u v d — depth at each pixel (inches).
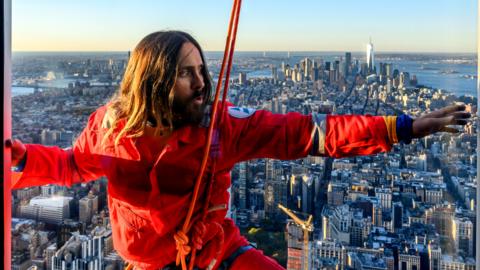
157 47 51.0
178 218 55.1
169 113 51.7
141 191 54.9
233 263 59.5
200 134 53.3
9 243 50.6
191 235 55.3
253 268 58.9
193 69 52.0
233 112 55.2
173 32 52.7
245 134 53.9
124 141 53.7
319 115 53.0
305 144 52.4
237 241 61.0
